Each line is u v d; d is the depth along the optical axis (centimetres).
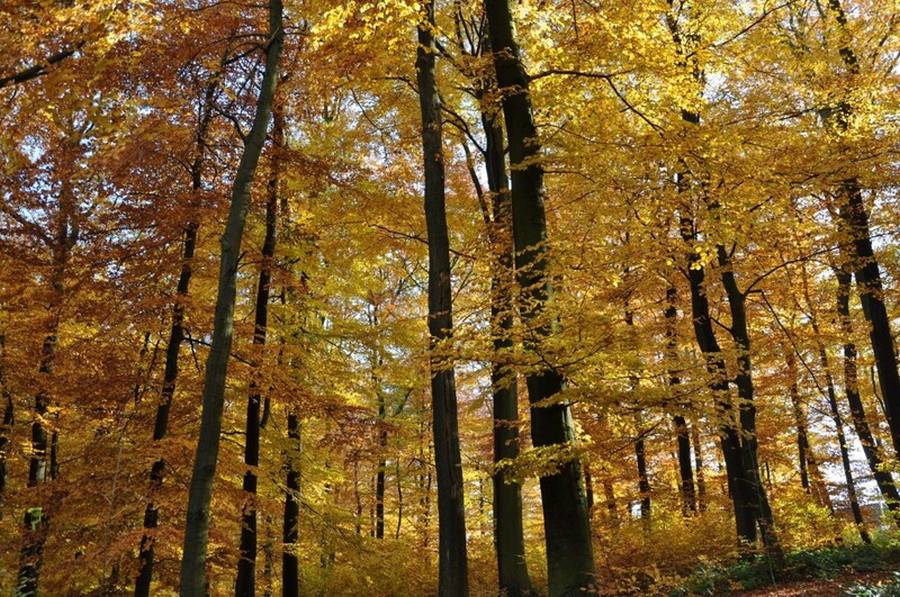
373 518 1889
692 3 1132
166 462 1011
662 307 1466
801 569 1052
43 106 739
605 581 1098
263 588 1631
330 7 879
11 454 1267
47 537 1025
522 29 1104
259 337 1170
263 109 891
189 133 1037
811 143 1063
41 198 1048
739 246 1212
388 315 1892
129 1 742
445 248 916
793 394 1516
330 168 1223
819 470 1656
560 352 766
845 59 1163
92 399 1048
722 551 1255
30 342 1145
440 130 965
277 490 1367
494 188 1249
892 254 1317
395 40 919
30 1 672
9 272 1040
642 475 1589
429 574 1567
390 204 1251
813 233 1196
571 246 976
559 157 923
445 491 816
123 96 879
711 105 1195
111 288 1040
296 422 1363
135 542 874
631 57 912
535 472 766
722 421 895
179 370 1284
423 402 1966
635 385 831
